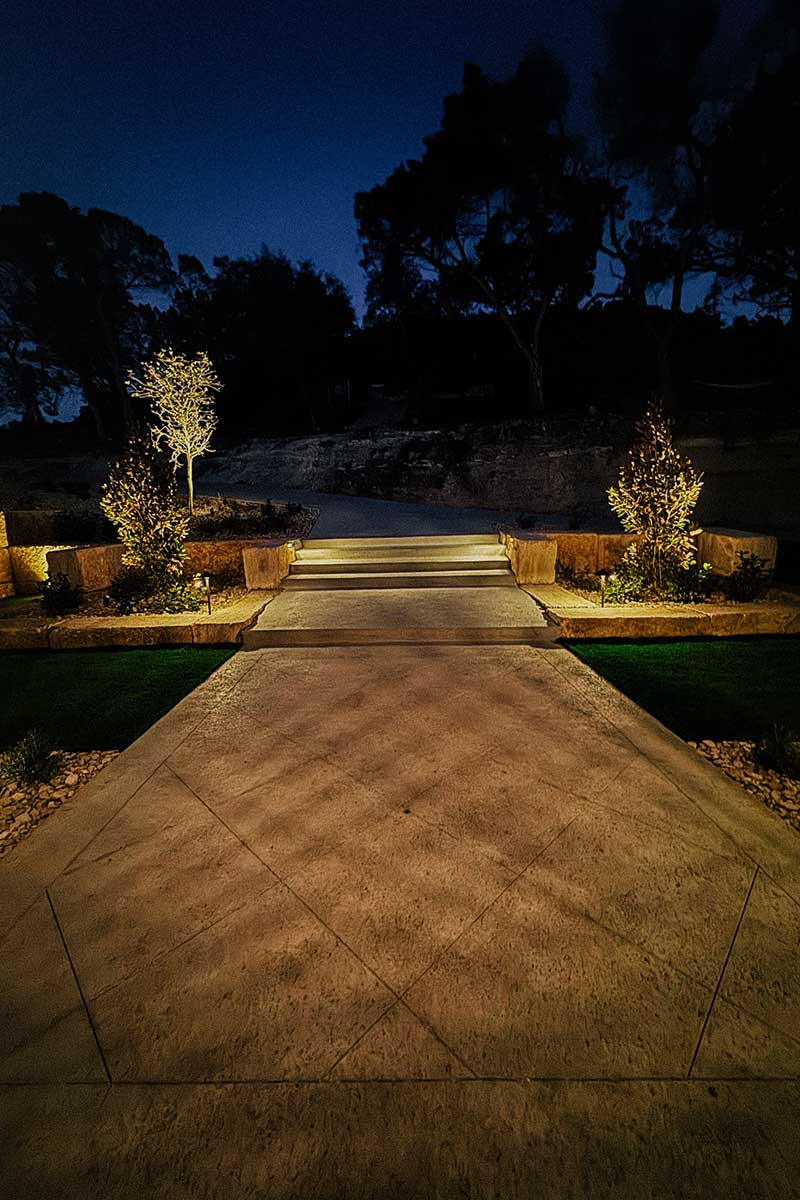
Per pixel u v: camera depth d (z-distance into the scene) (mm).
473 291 22719
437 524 13461
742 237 19984
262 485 23453
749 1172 1400
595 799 3117
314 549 10297
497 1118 1538
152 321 30594
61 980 2000
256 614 6984
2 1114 1569
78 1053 1734
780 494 17203
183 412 15680
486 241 21141
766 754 3426
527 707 4406
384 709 4434
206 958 2086
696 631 6422
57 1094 1621
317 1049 1734
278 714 4379
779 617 6449
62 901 2402
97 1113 1569
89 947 2146
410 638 6371
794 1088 1599
